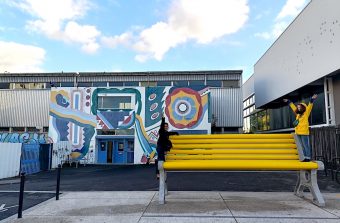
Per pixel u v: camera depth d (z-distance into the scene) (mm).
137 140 27562
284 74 24281
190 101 27609
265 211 6340
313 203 7102
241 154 7578
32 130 33250
